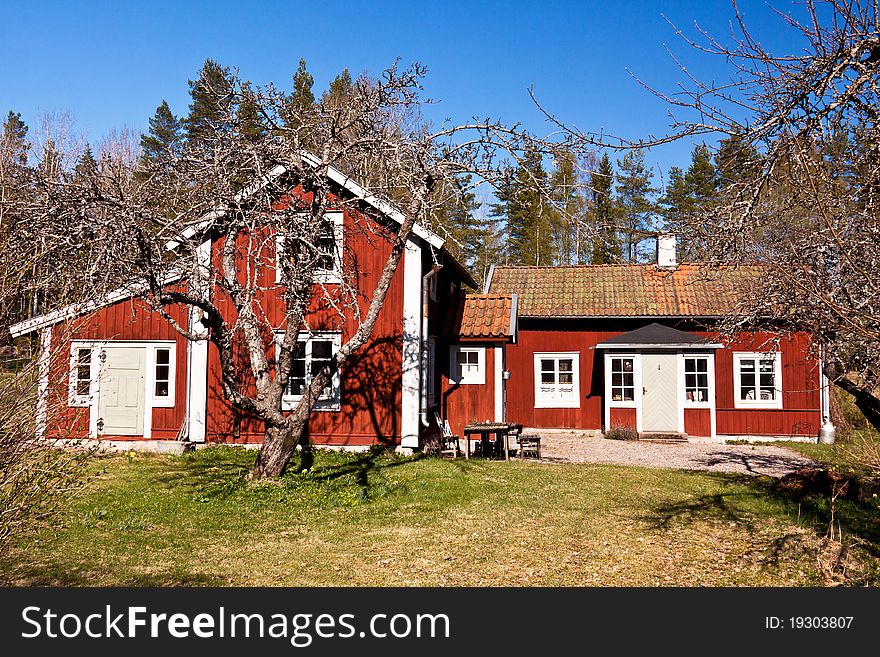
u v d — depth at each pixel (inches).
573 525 369.1
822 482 452.4
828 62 186.7
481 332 690.8
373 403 603.5
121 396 627.5
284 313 607.5
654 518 385.1
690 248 238.1
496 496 438.3
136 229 364.5
